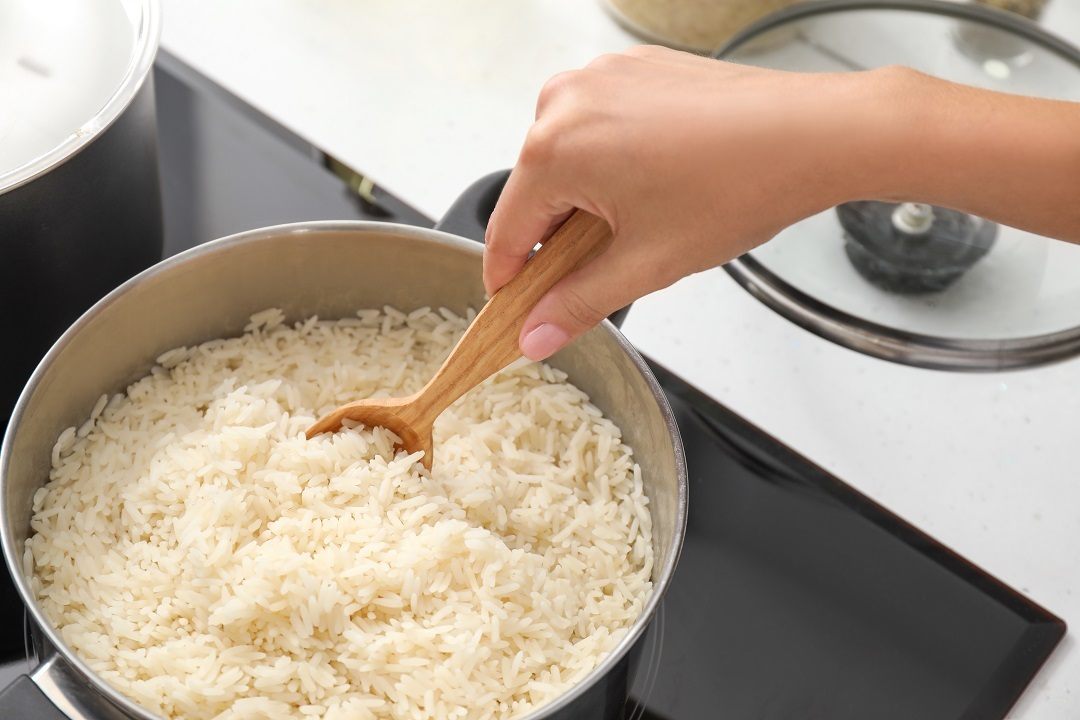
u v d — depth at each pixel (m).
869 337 0.94
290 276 0.86
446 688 0.78
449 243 0.84
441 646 0.79
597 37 1.08
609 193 0.75
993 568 0.89
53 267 0.84
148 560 0.80
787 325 0.96
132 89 0.82
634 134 0.74
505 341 0.79
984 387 0.95
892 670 0.85
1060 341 0.94
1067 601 0.88
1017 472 0.92
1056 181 0.75
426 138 1.01
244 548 0.80
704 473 0.90
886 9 1.04
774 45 1.01
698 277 0.98
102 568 0.80
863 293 0.96
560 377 0.88
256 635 0.79
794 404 0.93
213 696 0.77
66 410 0.82
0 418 0.87
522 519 0.84
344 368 0.87
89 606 0.79
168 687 0.77
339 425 0.84
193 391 0.86
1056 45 1.03
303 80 1.03
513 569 0.81
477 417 0.88
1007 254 0.97
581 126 0.74
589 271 0.77
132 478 0.83
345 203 0.97
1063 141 0.74
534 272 0.77
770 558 0.87
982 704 0.84
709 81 0.75
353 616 0.80
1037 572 0.89
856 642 0.85
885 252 0.97
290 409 0.86
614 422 0.87
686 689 0.84
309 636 0.79
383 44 1.06
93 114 0.82
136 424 0.84
